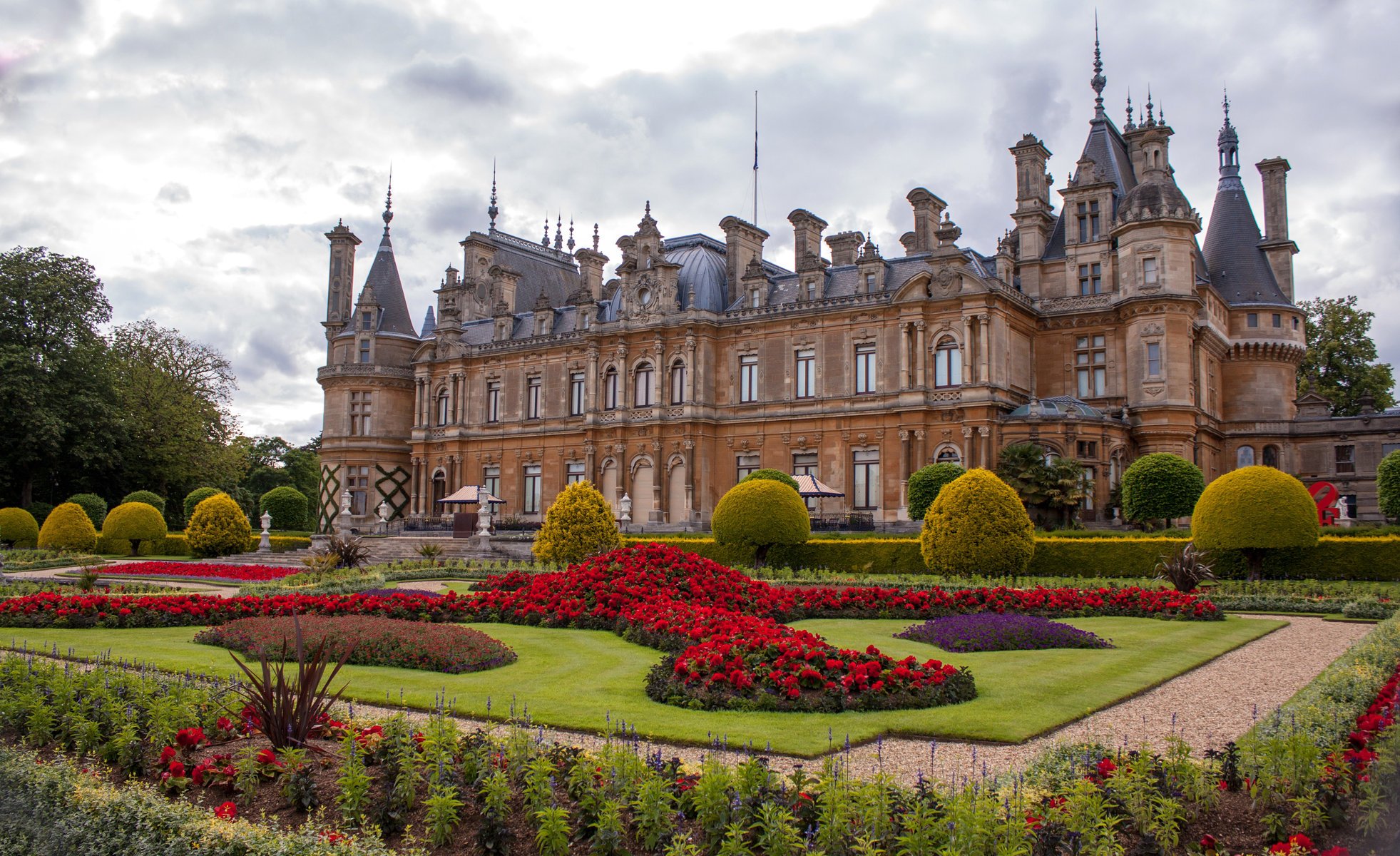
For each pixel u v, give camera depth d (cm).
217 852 880
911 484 4738
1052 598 2623
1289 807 895
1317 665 1881
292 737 1124
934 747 1209
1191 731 1371
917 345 5188
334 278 7888
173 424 7356
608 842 879
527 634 2280
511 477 6656
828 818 856
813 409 5541
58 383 6450
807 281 5697
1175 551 3447
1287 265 6094
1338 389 7044
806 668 1541
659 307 5962
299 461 10744
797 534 4103
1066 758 1030
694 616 2070
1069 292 5369
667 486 5894
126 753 1127
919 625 2303
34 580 3706
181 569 4172
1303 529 3170
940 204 5859
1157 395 4950
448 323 7106
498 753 1040
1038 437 4803
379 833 922
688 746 1299
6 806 1015
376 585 3447
